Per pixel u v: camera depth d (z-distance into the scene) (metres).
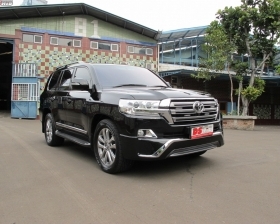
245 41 12.84
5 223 2.54
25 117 14.67
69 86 5.43
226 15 12.73
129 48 17.33
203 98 4.03
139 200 3.06
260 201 3.03
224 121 11.99
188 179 3.78
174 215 2.68
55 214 2.72
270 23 12.17
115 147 3.87
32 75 14.95
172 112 3.64
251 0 12.56
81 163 4.66
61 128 5.67
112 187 3.47
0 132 8.58
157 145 3.52
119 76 4.89
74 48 16.20
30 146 6.21
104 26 16.89
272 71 19.58
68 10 15.60
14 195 3.21
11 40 15.16
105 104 4.02
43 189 3.41
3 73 25.08
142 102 3.61
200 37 18.39
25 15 15.27
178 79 16.64
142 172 4.09
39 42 15.58
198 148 3.94
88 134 4.54
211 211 2.77
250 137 8.48
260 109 19.83
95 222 2.56
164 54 18.66
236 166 4.50
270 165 4.61
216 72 13.14
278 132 10.70
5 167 4.40
